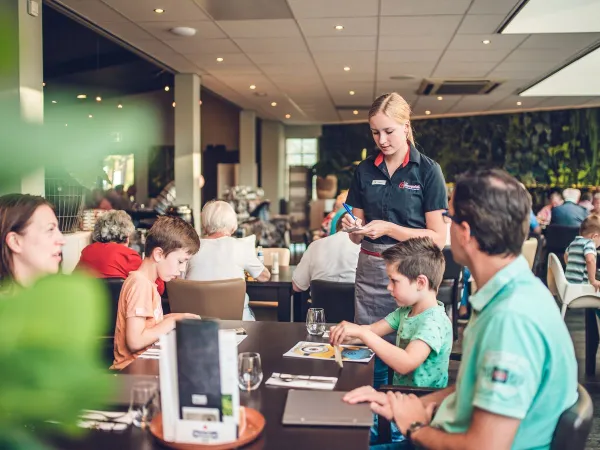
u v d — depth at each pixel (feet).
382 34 23.20
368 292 9.57
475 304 4.70
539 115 46.65
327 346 7.86
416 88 36.27
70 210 13.80
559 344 4.50
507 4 19.17
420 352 7.11
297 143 58.70
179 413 4.66
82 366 1.27
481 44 24.79
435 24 21.72
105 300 1.32
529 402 4.36
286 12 20.20
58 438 1.30
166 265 8.35
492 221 4.62
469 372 4.68
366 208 9.73
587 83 37.37
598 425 12.67
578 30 22.25
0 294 1.38
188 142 31.71
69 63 31.19
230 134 53.21
